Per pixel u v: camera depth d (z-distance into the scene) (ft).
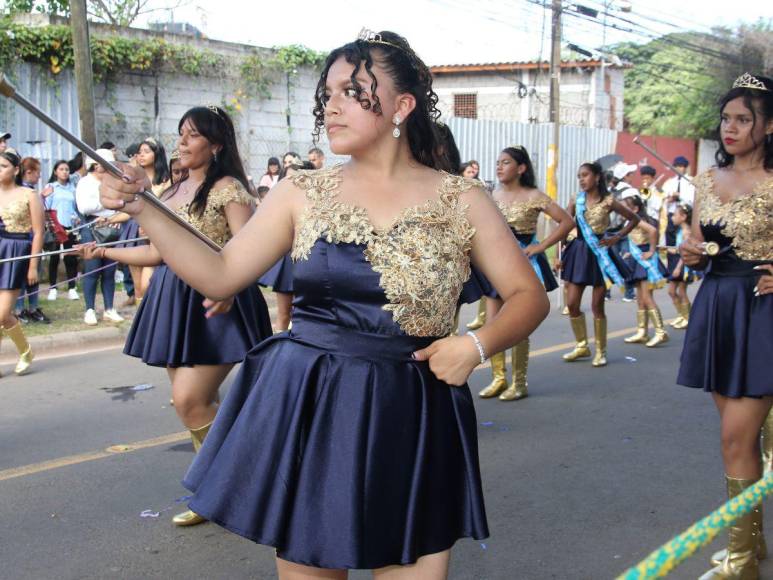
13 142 41.83
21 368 25.75
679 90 106.42
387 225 7.46
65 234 33.60
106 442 19.19
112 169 7.02
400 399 7.42
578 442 19.10
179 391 14.07
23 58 41.96
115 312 33.06
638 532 14.25
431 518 7.52
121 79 46.03
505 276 7.82
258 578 12.78
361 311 7.46
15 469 17.34
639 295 31.40
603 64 83.46
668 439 19.34
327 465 7.30
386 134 7.67
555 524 14.57
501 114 85.30
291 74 52.70
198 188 14.07
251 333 14.14
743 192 12.33
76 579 12.68
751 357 11.99
